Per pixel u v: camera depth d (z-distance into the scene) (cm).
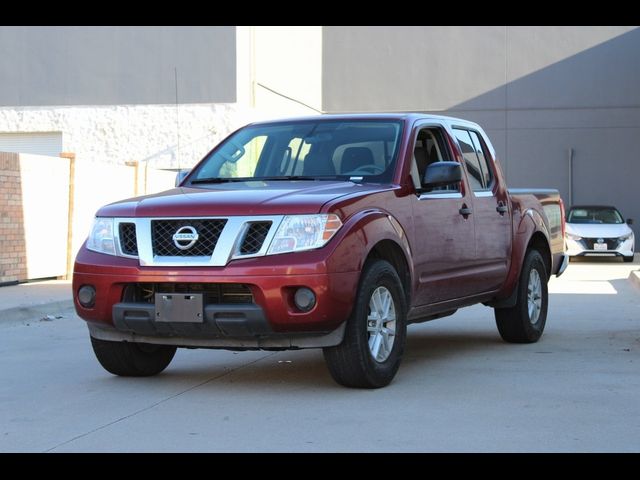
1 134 2616
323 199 607
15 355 841
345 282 594
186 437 516
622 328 1014
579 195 2892
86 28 2547
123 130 2539
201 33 2497
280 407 590
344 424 542
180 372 732
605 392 637
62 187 1619
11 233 1482
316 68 3005
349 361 617
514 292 862
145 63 2527
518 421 549
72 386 674
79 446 498
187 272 597
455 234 739
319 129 751
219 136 2489
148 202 638
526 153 2916
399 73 2969
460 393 633
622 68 2859
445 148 773
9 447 498
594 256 2538
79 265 643
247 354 831
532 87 2906
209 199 620
